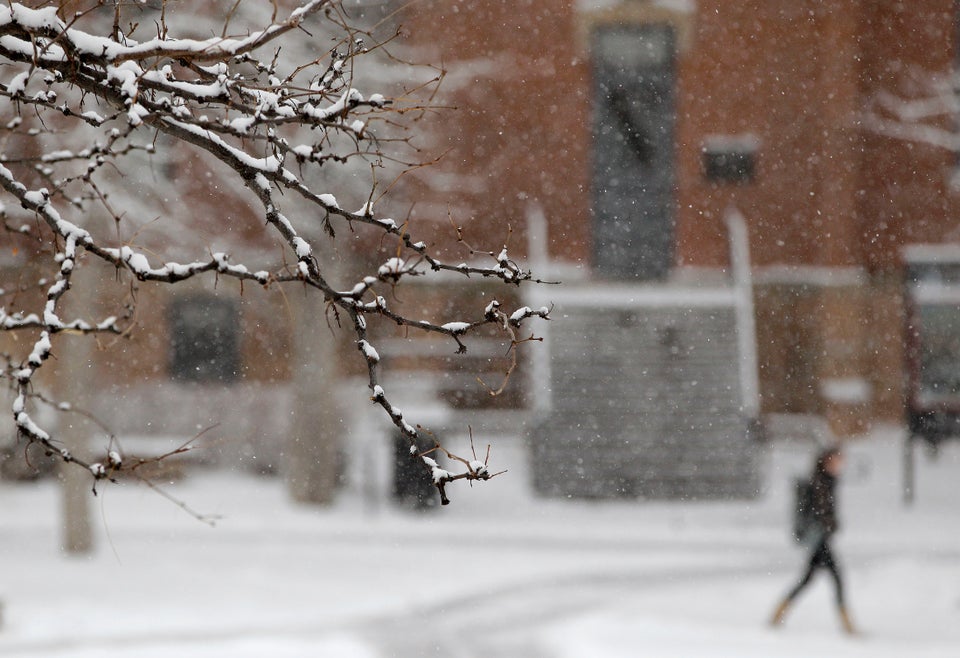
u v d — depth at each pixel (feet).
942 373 306.96
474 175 317.42
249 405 303.48
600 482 264.11
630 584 183.01
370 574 190.60
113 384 305.53
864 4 335.88
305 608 165.27
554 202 323.16
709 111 330.95
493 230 319.06
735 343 278.05
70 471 208.33
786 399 334.24
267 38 52.06
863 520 246.27
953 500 266.57
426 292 315.37
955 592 172.24
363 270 271.49
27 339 158.30
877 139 336.08
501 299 315.37
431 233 305.53
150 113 51.13
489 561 201.87
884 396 333.62
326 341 261.03
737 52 330.34
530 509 254.06
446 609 165.37
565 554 208.13
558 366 275.59
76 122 161.58
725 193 332.19
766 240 332.19
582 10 321.32
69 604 167.02
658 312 281.33
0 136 119.24
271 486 285.23
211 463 297.94
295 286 257.55
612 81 330.54
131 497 270.87
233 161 52.65
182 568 195.11
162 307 314.14
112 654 137.69
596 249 328.70
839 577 153.69
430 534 227.20
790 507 253.24
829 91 327.47
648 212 330.13
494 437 316.40
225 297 312.91
